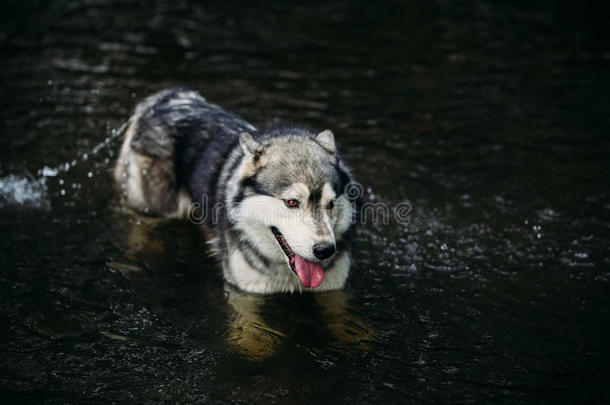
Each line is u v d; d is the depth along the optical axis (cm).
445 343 398
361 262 502
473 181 639
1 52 940
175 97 590
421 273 485
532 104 833
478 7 1266
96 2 1212
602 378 361
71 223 541
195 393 348
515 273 482
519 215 573
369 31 1132
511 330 411
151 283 465
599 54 1023
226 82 889
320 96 857
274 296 455
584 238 531
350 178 445
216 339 400
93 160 647
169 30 1095
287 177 398
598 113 802
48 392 343
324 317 429
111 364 370
